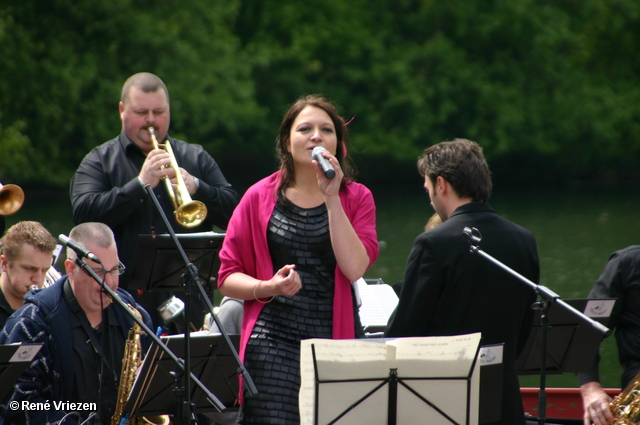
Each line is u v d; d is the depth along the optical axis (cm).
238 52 9425
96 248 1441
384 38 10100
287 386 1205
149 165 1788
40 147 7850
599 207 7431
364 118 9750
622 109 10312
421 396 1105
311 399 1076
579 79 10200
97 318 1493
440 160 1233
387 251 4828
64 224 5788
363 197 1305
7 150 7400
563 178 10356
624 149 10306
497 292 1173
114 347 1502
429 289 1166
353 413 1095
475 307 1166
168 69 8500
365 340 1090
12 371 1274
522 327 1248
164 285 1739
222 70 8888
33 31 7931
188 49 8575
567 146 10175
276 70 9731
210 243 1692
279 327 1227
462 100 9862
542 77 10150
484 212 1209
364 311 1877
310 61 9950
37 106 7781
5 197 1798
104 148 1919
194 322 1845
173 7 8838
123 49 8362
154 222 1864
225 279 1258
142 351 1570
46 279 1784
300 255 1242
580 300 1474
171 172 1788
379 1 10175
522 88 10094
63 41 8062
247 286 1218
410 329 1181
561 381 2723
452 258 1162
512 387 1201
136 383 1349
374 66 9819
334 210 1193
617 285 1494
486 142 9806
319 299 1241
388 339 1104
